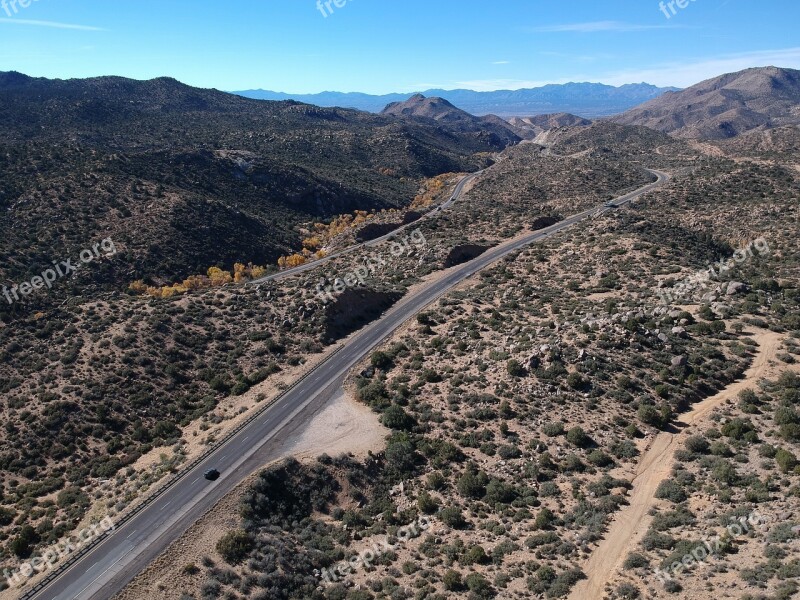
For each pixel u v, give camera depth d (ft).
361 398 202.59
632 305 250.57
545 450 167.84
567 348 210.38
